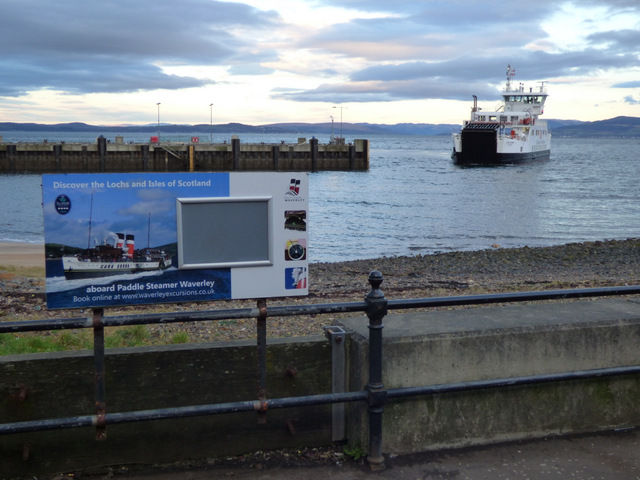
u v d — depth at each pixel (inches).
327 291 537.3
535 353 156.3
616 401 164.7
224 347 144.8
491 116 3789.4
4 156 2952.8
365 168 3339.1
